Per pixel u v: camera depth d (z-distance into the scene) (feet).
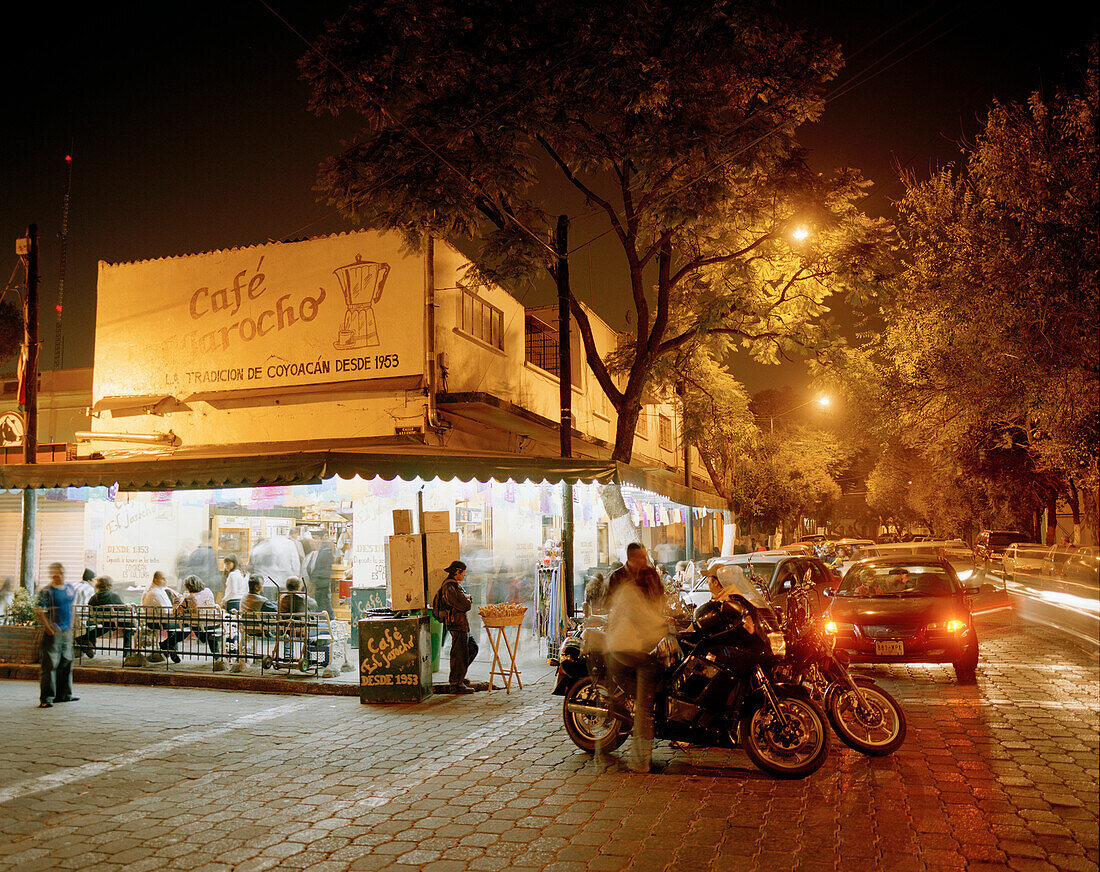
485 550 51.49
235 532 55.93
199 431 52.90
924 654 32.01
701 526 104.27
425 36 43.75
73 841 18.15
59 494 45.16
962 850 16.14
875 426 62.23
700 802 19.72
